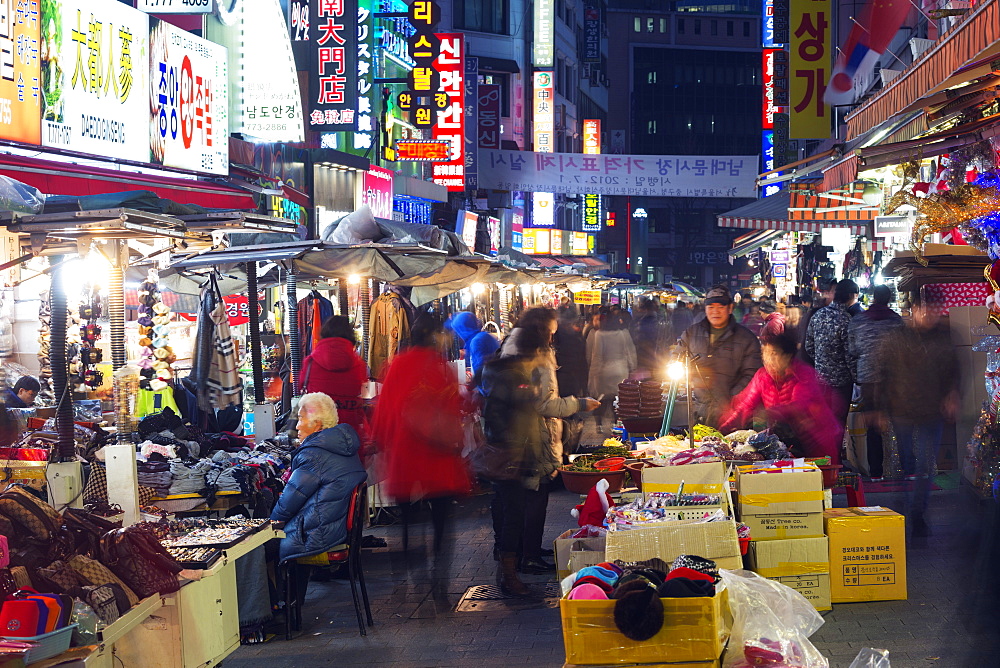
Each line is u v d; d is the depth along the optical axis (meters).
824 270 22.77
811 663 4.76
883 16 15.02
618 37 108.12
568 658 4.61
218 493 7.21
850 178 10.23
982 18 6.16
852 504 7.43
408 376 7.57
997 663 5.05
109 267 7.10
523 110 53.88
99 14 12.12
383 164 27.70
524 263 23.45
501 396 7.61
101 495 6.40
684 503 6.15
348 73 20.38
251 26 17.11
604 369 14.98
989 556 5.18
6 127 10.32
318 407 7.16
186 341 11.91
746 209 21.89
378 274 10.49
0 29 10.17
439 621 7.09
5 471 6.18
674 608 4.54
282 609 7.12
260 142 17.77
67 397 5.82
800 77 17.11
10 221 5.71
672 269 107.25
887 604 6.76
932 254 10.95
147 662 5.42
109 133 12.38
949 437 10.96
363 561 8.94
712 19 113.69
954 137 8.98
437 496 7.54
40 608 4.26
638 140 113.94
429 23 28.69
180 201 12.56
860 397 10.59
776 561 6.70
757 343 8.77
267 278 12.59
